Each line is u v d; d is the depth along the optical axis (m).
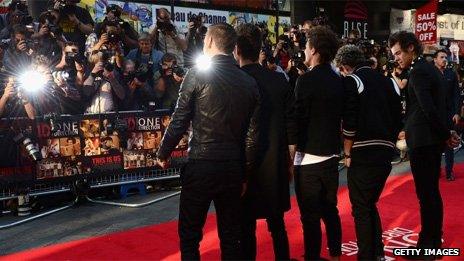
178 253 3.76
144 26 7.96
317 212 3.24
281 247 3.22
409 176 6.60
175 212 5.09
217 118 2.70
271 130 3.10
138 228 4.48
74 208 5.37
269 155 3.08
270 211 3.09
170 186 6.30
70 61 5.52
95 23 7.23
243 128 2.81
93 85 5.65
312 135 3.16
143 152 5.83
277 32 9.91
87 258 3.69
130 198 5.81
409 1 11.47
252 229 3.16
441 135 3.38
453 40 13.00
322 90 3.11
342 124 3.19
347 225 4.36
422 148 3.47
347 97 3.13
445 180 6.46
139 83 6.02
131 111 5.72
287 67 7.40
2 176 4.97
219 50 2.82
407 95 3.62
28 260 3.69
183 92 2.74
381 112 3.16
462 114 8.34
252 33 3.17
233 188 2.77
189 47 7.13
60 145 5.30
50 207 5.50
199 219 2.78
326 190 3.25
